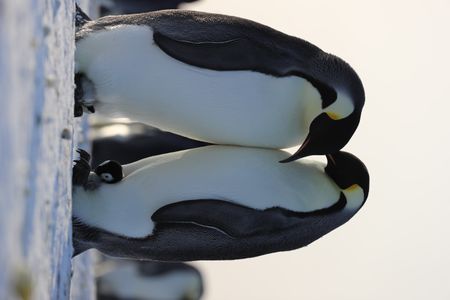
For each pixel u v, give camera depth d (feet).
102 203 64.08
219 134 64.08
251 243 64.18
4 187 51.67
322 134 63.98
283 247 64.34
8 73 52.54
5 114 51.96
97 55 63.77
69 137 62.34
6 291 51.88
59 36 61.52
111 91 63.93
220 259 64.44
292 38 64.08
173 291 92.22
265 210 64.03
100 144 72.23
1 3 51.72
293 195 64.13
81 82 63.87
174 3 82.38
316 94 63.93
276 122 63.98
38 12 59.67
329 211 64.28
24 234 58.75
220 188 63.93
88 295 70.74
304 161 64.54
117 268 92.73
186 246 64.18
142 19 63.87
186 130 64.23
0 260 50.70
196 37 63.72
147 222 64.08
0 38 51.26
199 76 63.72
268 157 64.18
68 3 62.59
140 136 71.97
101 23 63.93
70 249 63.31
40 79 59.77
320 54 64.08
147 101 63.93
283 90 63.82
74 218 64.08
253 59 63.72
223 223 63.98
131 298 91.66
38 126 59.67
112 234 64.13
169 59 63.67
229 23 63.82
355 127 64.13
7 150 52.39
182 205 63.98
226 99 63.77
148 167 64.23
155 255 64.34
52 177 60.85
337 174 64.44
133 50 63.67
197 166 64.08
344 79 63.98
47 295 60.59
